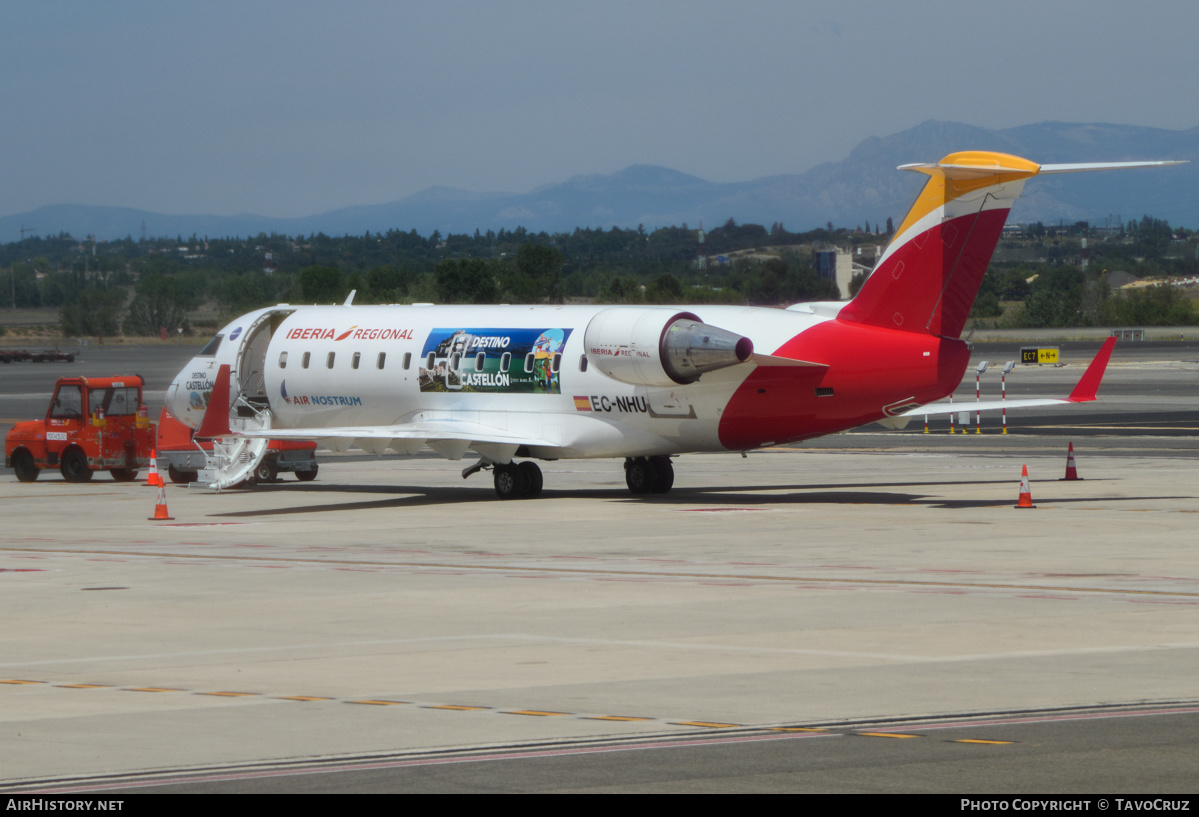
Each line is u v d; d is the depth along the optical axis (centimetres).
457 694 3512
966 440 13225
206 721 3253
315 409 9688
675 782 2683
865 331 7944
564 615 4681
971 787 2611
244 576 5703
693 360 7925
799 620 4522
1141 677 3600
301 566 5972
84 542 6881
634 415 8369
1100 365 8862
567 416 8600
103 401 10388
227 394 8306
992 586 5194
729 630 4362
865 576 5475
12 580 5644
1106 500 8150
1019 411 16850
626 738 3033
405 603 4981
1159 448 11944
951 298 7856
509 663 3900
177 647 4222
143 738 3098
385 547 6569
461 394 8969
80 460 10231
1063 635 4212
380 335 9419
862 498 8462
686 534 6875
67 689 3638
